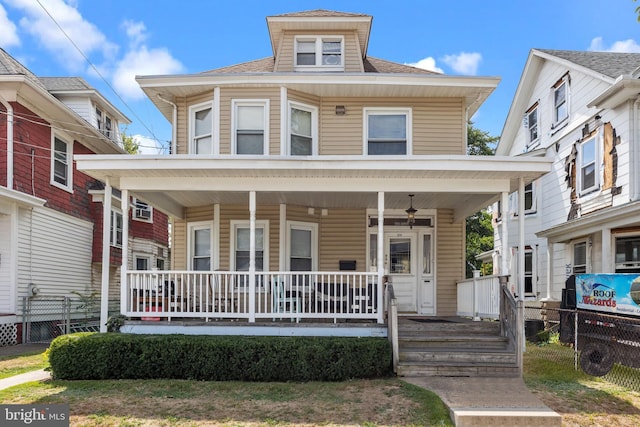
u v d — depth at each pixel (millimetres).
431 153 11922
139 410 6250
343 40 13133
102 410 6238
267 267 11500
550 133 15758
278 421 5875
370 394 6875
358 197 10680
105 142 17734
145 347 7934
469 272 30812
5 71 12969
